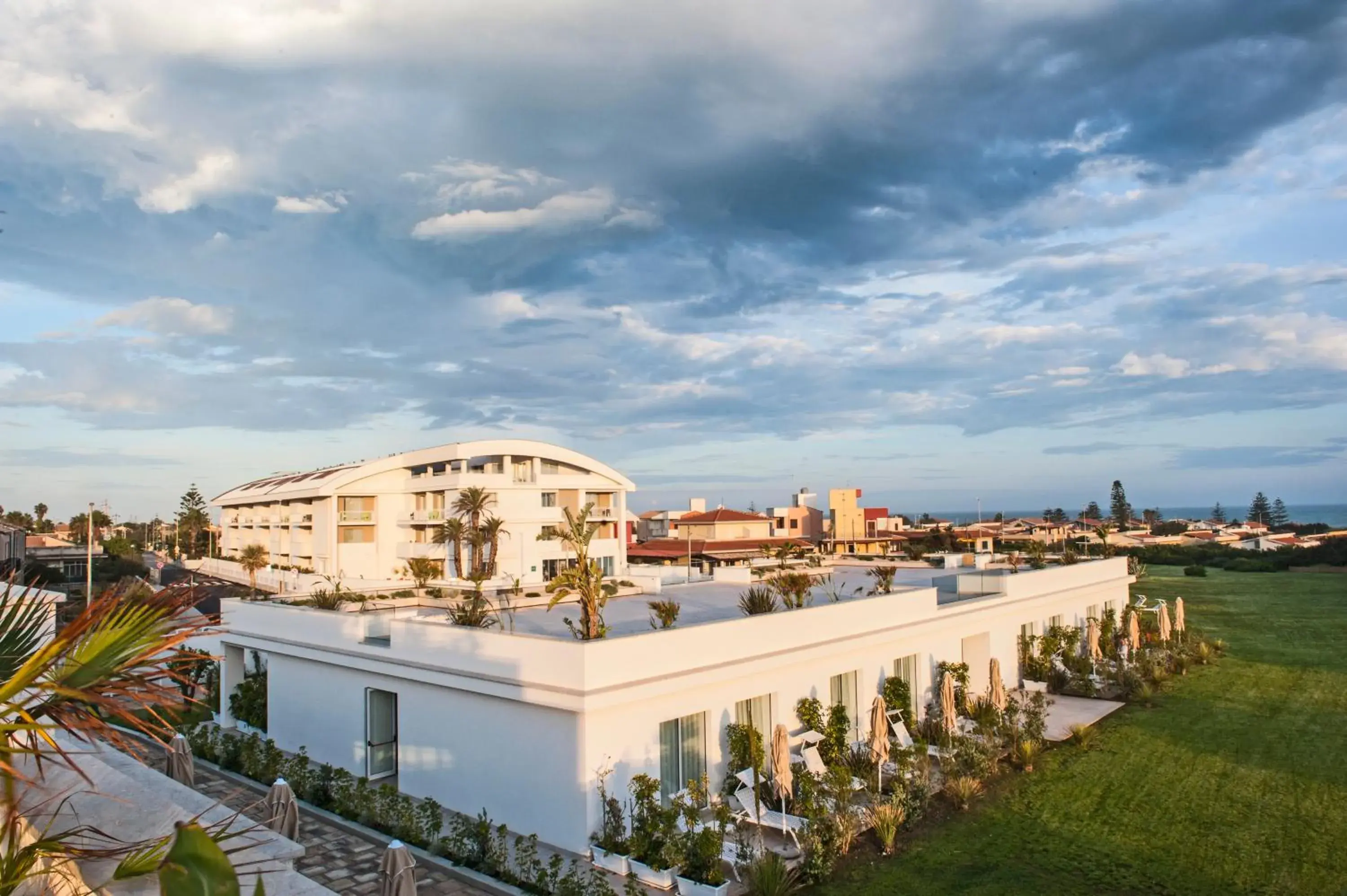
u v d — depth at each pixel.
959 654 22.02
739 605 21.16
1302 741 19.66
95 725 3.93
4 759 4.04
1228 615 42.25
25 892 4.81
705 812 14.59
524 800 13.88
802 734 16.81
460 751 14.96
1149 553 77.12
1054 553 47.41
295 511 70.00
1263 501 190.00
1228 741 19.72
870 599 18.83
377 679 16.64
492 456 60.56
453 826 13.16
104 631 3.99
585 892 11.16
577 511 62.53
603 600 15.57
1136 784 16.80
